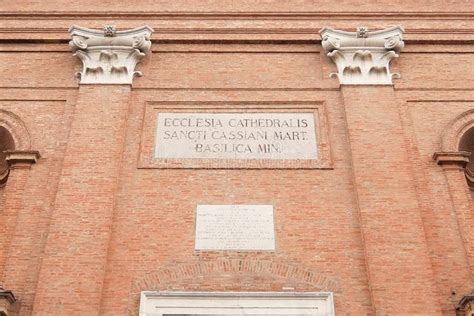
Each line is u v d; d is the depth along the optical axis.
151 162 14.23
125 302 12.06
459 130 14.98
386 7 17.78
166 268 12.56
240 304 12.01
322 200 13.61
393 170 13.81
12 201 13.59
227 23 17.23
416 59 16.55
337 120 15.09
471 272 12.60
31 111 15.29
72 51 16.53
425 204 13.62
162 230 13.11
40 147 14.55
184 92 15.68
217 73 16.20
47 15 17.22
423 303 11.80
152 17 17.34
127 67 15.87
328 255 12.76
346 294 12.20
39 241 12.95
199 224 13.22
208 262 12.66
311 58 16.66
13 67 16.23
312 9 17.70
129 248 12.81
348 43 16.33
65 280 12.10
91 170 13.77
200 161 14.23
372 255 12.46
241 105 15.41
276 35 16.92
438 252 12.91
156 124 15.01
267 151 14.45
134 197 13.62
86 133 14.45
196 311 11.92
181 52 16.70
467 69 16.30
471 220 13.36
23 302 12.05
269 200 13.61
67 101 15.46
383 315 11.66
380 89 15.50
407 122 15.11
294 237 13.02
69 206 13.15
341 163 14.25
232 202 13.56
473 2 17.81
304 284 12.35
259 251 12.82
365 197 13.35
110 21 17.25
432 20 17.36
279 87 15.80
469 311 11.55
